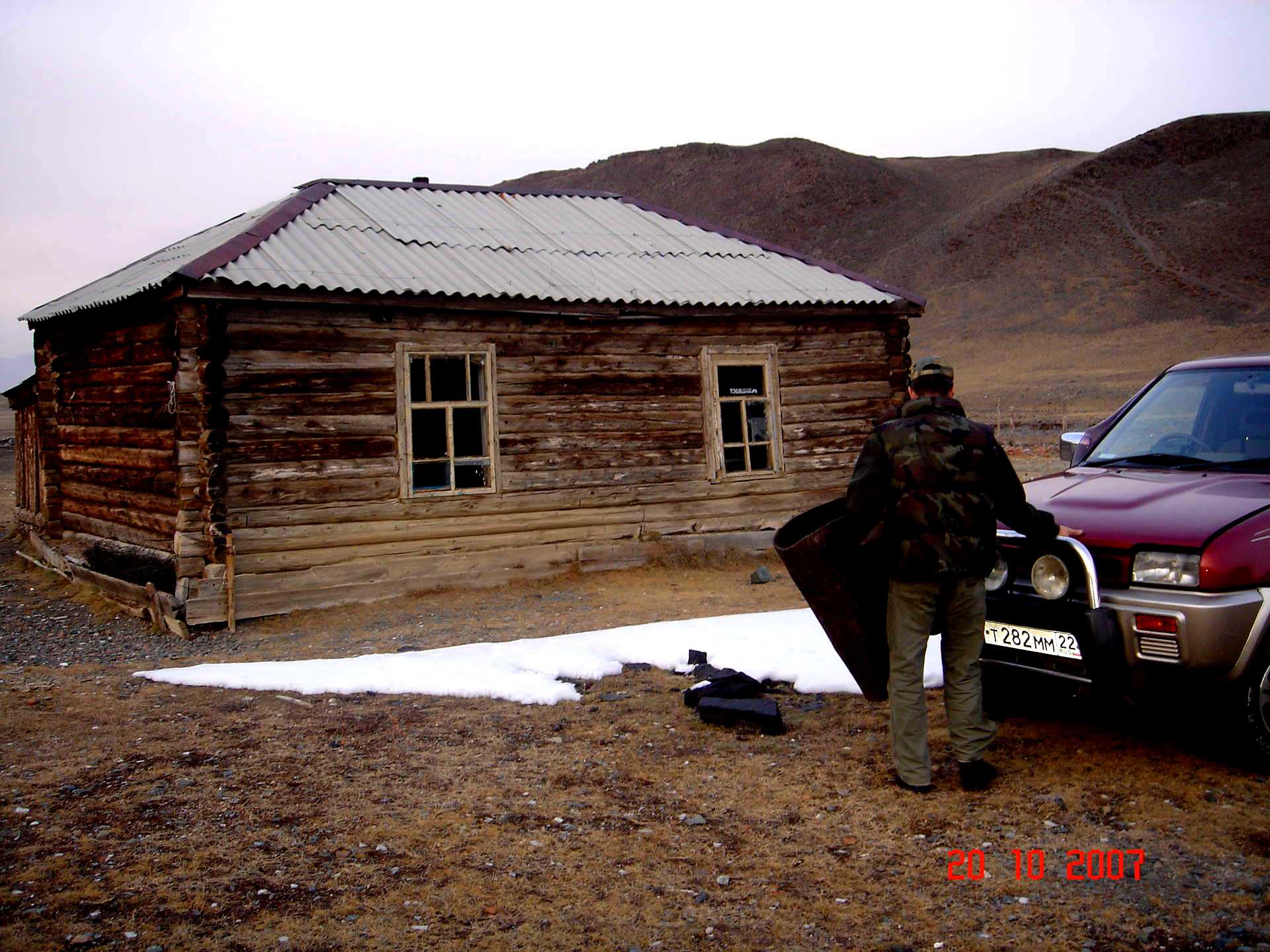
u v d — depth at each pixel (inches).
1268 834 148.4
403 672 259.1
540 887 141.4
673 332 464.4
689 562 462.3
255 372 371.2
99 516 470.9
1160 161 4365.2
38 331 546.9
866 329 512.4
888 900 135.9
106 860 148.5
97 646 346.9
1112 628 169.3
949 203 5285.4
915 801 169.8
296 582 380.2
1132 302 3373.5
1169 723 201.9
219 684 254.2
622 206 607.5
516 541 427.8
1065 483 212.8
